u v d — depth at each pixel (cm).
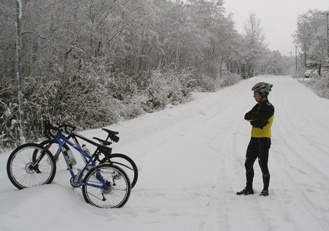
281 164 686
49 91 1019
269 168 654
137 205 458
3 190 469
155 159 716
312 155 762
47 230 359
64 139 470
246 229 387
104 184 443
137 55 2403
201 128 1155
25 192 438
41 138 946
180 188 535
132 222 404
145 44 2508
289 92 2769
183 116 1396
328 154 773
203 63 3722
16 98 927
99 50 1647
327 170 637
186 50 3119
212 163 701
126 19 1708
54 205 407
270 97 2352
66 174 523
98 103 1170
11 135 865
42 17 1303
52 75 1105
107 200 452
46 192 427
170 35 2709
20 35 801
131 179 548
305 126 1179
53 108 1009
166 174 612
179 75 2198
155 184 552
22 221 360
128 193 447
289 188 532
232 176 606
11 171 464
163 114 1406
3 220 351
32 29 1273
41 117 944
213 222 409
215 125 1231
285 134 1034
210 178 592
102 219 409
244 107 1839
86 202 446
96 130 988
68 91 1062
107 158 470
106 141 470
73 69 1143
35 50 1387
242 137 1003
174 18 2769
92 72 1141
